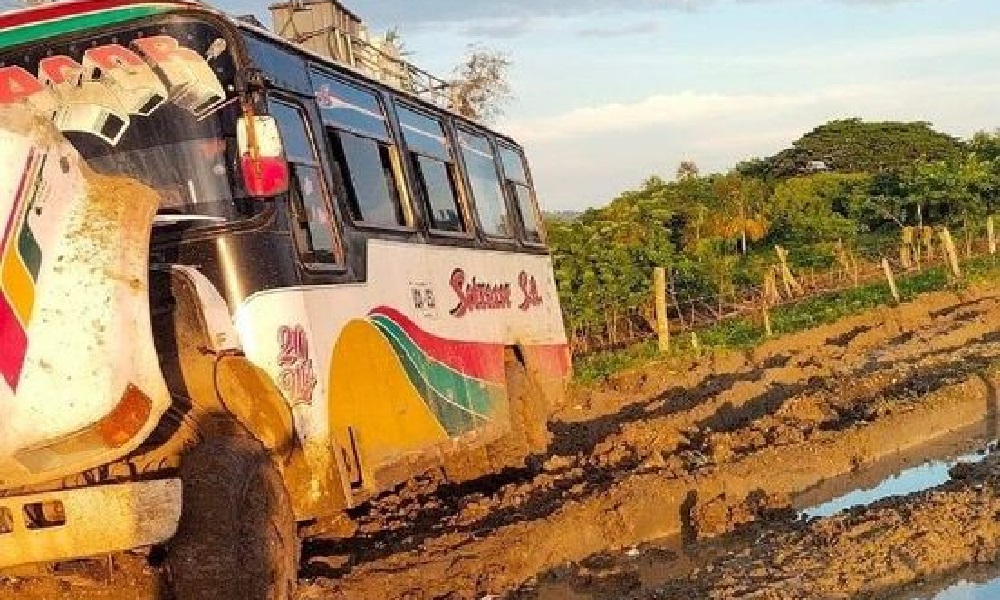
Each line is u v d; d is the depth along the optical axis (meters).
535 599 9.52
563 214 45.50
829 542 10.05
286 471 7.88
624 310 38.00
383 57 13.16
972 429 15.77
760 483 12.67
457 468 13.55
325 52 12.21
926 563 9.20
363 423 9.25
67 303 5.72
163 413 6.29
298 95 9.12
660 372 25.53
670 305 39.44
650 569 10.25
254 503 6.87
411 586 9.39
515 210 15.22
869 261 49.06
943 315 29.45
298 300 8.20
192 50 7.91
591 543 10.95
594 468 14.12
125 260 5.99
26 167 5.62
